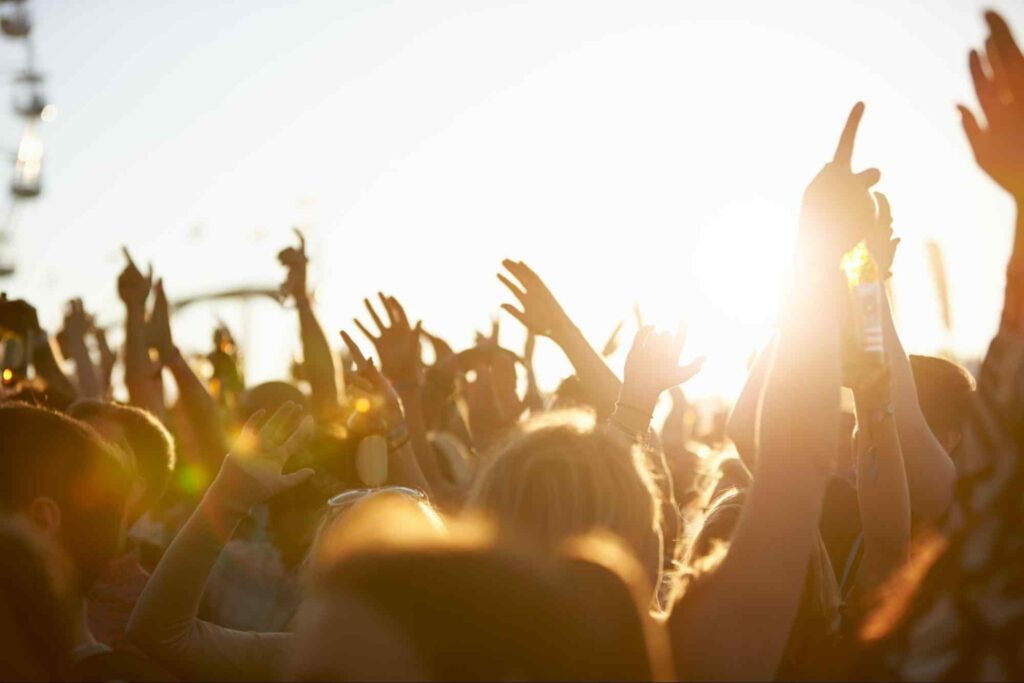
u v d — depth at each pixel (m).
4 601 1.98
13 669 1.96
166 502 4.98
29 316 5.89
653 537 2.11
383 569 1.39
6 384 5.13
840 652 2.02
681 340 3.00
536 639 1.38
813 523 1.96
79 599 2.45
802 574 1.94
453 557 1.41
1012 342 1.84
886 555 2.56
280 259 5.76
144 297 6.02
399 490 2.77
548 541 1.99
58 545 2.40
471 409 6.91
